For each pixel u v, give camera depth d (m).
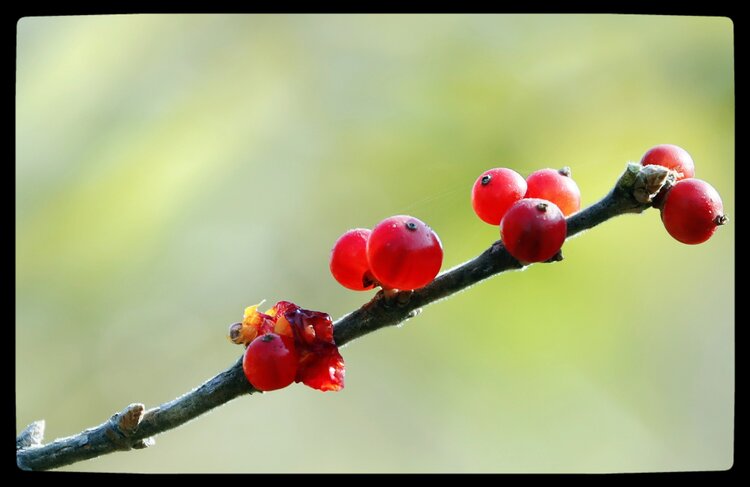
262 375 0.30
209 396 0.30
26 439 0.31
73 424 0.47
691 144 0.47
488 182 0.30
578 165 0.47
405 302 0.30
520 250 0.29
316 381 0.30
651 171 0.30
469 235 0.45
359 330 0.30
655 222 0.44
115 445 0.31
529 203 0.29
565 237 0.29
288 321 0.30
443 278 0.30
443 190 0.47
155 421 0.30
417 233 0.29
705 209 0.30
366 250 0.30
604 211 0.30
